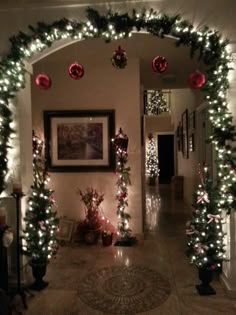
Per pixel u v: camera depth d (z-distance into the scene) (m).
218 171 2.68
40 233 2.81
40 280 2.86
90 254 3.78
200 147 5.24
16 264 2.83
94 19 2.59
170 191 9.44
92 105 4.44
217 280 2.96
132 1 2.68
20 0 2.74
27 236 2.80
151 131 10.96
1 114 2.71
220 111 2.57
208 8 2.64
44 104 4.52
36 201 2.87
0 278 2.59
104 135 4.43
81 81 4.44
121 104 4.39
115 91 4.39
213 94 2.60
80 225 4.31
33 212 2.84
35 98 4.52
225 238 2.76
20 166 2.83
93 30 2.62
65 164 4.52
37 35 2.69
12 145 2.83
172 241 4.31
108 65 4.38
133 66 4.31
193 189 6.07
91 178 4.50
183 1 2.65
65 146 4.50
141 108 4.80
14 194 2.64
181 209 6.66
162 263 3.47
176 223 5.39
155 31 2.60
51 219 2.94
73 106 4.47
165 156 11.45
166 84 5.51
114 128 4.41
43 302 2.61
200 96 5.12
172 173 11.42
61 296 2.71
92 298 2.67
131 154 4.39
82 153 4.48
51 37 2.69
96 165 4.47
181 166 8.27
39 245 2.80
